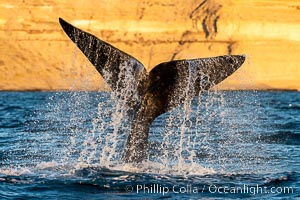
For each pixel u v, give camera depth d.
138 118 43.53
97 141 64.12
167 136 70.00
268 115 107.00
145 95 42.88
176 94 42.50
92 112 108.00
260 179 43.78
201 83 41.94
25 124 85.44
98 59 41.47
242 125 86.25
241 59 41.69
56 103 148.62
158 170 44.53
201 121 91.81
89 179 41.84
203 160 52.38
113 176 42.50
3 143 64.00
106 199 37.72
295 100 181.62
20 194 38.84
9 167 47.31
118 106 43.38
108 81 42.03
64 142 64.25
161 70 42.56
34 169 45.84
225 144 64.19
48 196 38.44
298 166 50.50
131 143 44.19
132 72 42.09
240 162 52.00
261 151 59.53
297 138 70.94
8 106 136.25
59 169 45.56
